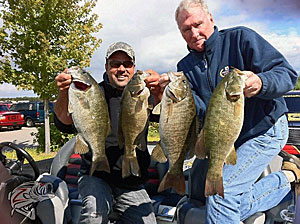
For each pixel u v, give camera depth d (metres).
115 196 2.85
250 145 2.41
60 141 9.72
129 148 2.27
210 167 1.88
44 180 3.18
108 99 2.84
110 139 2.76
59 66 7.82
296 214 2.15
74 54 7.97
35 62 7.91
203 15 2.47
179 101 1.97
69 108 2.17
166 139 2.01
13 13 7.93
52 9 7.88
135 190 2.85
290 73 2.07
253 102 2.36
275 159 3.08
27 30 7.82
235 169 2.40
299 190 2.61
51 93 8.30
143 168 2.82
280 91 1.95
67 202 3.19
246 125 2.41
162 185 2.07
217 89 1.83
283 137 2.53
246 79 1.79
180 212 2.67
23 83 8.09
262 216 2.67
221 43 2.47
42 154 8.99
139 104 2.16
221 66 2.46
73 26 8.22
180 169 2.07
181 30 2.58
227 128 1.80
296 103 4.00
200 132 1.93
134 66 2.88
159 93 2.25
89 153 2.79
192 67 2.65
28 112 21.67
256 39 2.31
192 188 2.84
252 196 2.54
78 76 2.16
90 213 2.44
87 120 2.21
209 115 1.85
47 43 7.64
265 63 2.21
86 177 2.77
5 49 7.96
